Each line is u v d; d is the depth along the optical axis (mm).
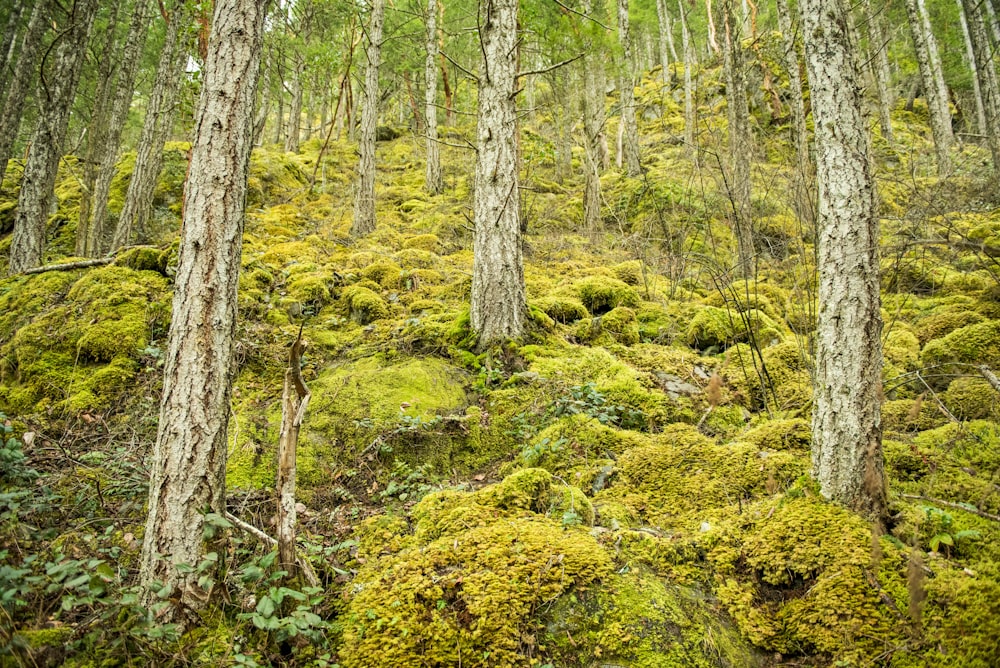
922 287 7250
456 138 19484
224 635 2689
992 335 5055
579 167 17641
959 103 19266
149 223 10797
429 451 4645
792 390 5180
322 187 14336
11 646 2266
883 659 2516
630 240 10312
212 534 2814
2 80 12125
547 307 6984
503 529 3324
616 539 3283
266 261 8336
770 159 13156
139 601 2727
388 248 9727
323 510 4004
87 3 7863
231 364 3082
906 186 7047
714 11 21156
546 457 4441
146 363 5344
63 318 5625
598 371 5613
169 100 10297
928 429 4238
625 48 14609
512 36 6266
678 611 2807
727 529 3338
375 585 3031
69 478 3842
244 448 4379
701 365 5992
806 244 9047
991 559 2789
